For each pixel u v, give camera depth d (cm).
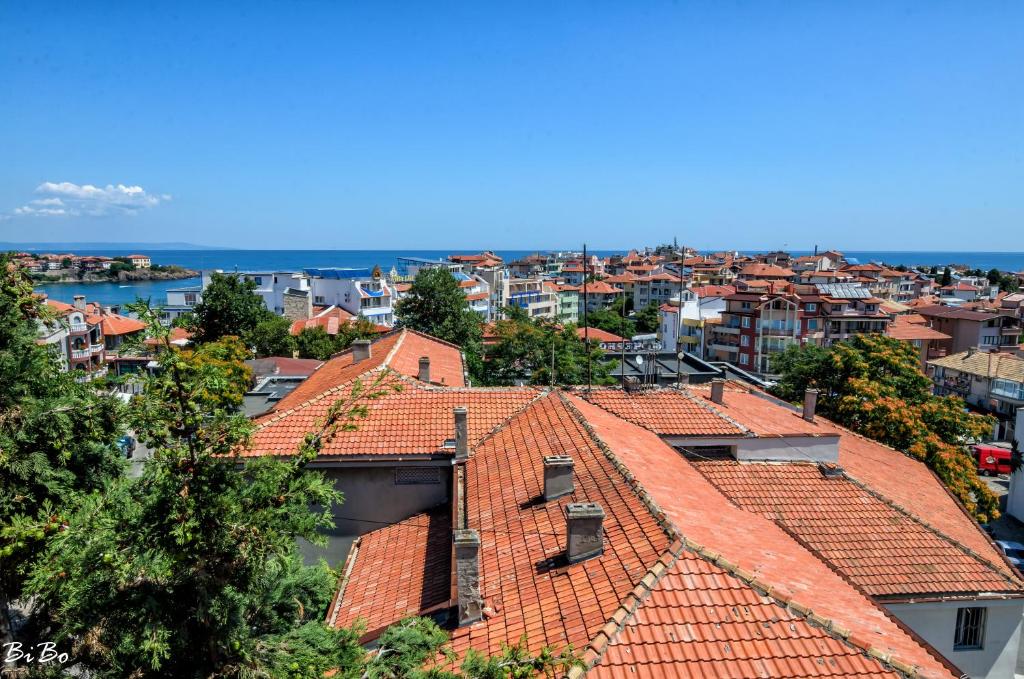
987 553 2048
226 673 876
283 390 4466
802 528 1895
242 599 901
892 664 1014
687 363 6525
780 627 1055
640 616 1041
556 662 917
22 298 1204
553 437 1911
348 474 2092
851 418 3566
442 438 2133
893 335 9000
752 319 9294
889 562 1802
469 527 1579
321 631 975
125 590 833
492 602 1255
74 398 1183
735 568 1148
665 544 1195
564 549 1323
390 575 1734
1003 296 12938
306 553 2095
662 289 16162
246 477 996
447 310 6159
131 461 1356
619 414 2312
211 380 848
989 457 5694
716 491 1795
